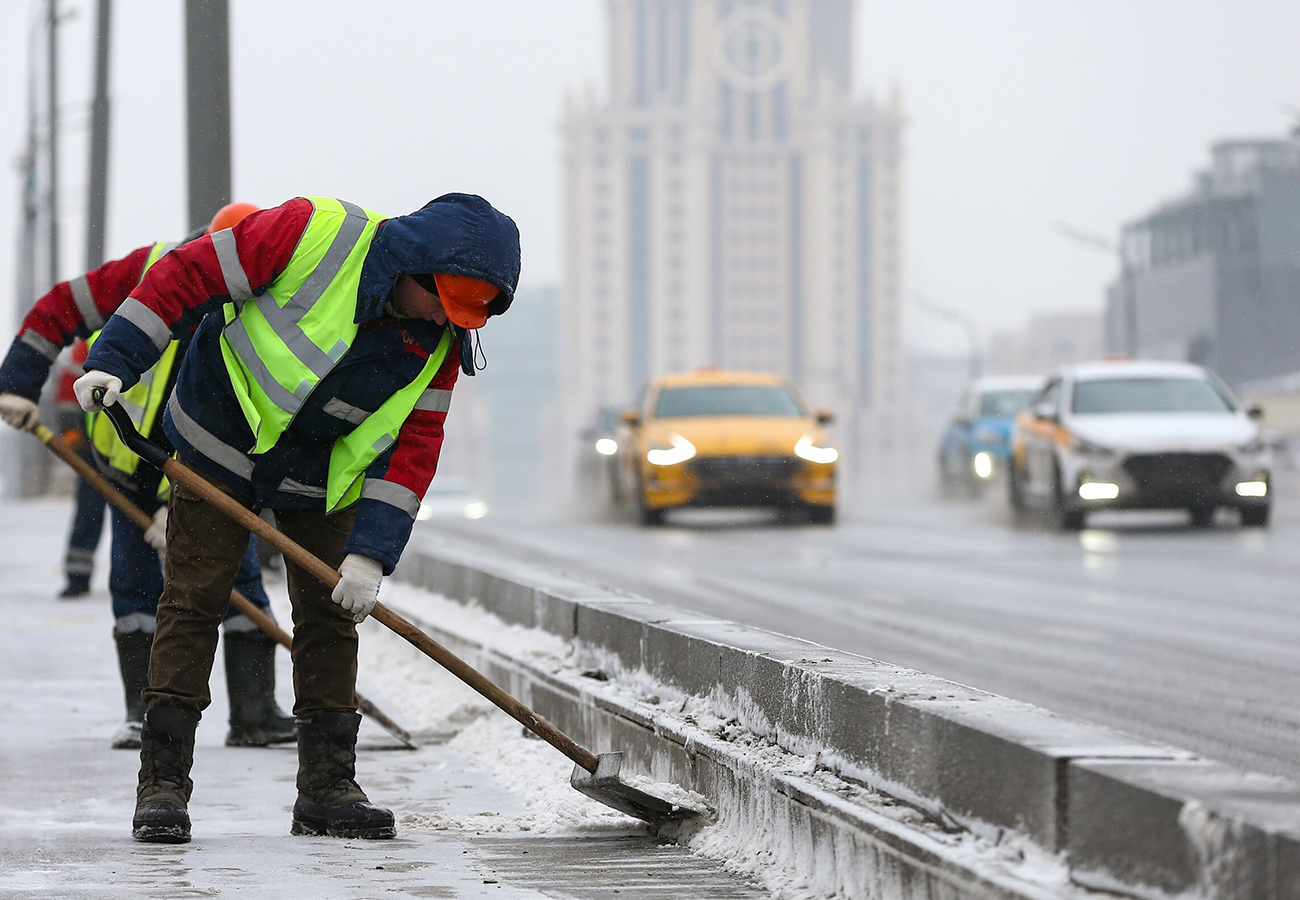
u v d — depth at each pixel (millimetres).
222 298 12992
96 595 36438
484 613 23703
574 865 12305
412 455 13359
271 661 19281
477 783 16578
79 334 14891
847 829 10680
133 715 18531
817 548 49500
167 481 18500
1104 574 40219
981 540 52438
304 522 13922
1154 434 53938
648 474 58750
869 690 11242
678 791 13688
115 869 11961
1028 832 9141
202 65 33875
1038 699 21250
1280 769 16531
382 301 12859
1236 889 7539
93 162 63938
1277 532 53844
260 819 14680
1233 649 26391
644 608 17656
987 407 83750
